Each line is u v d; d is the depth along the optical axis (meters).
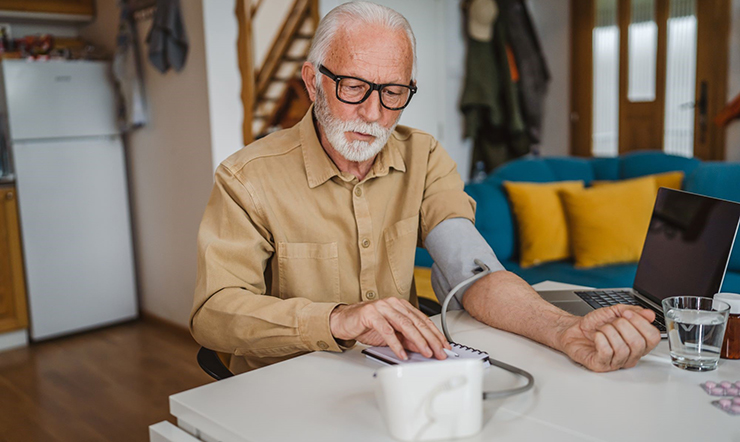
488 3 4.70
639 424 0.78
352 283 1.34
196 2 3.17
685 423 0.78
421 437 0.75
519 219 3.18
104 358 3.36
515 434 0.76
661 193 1.39
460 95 5.02
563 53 5.22
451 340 1.11
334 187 1.32
